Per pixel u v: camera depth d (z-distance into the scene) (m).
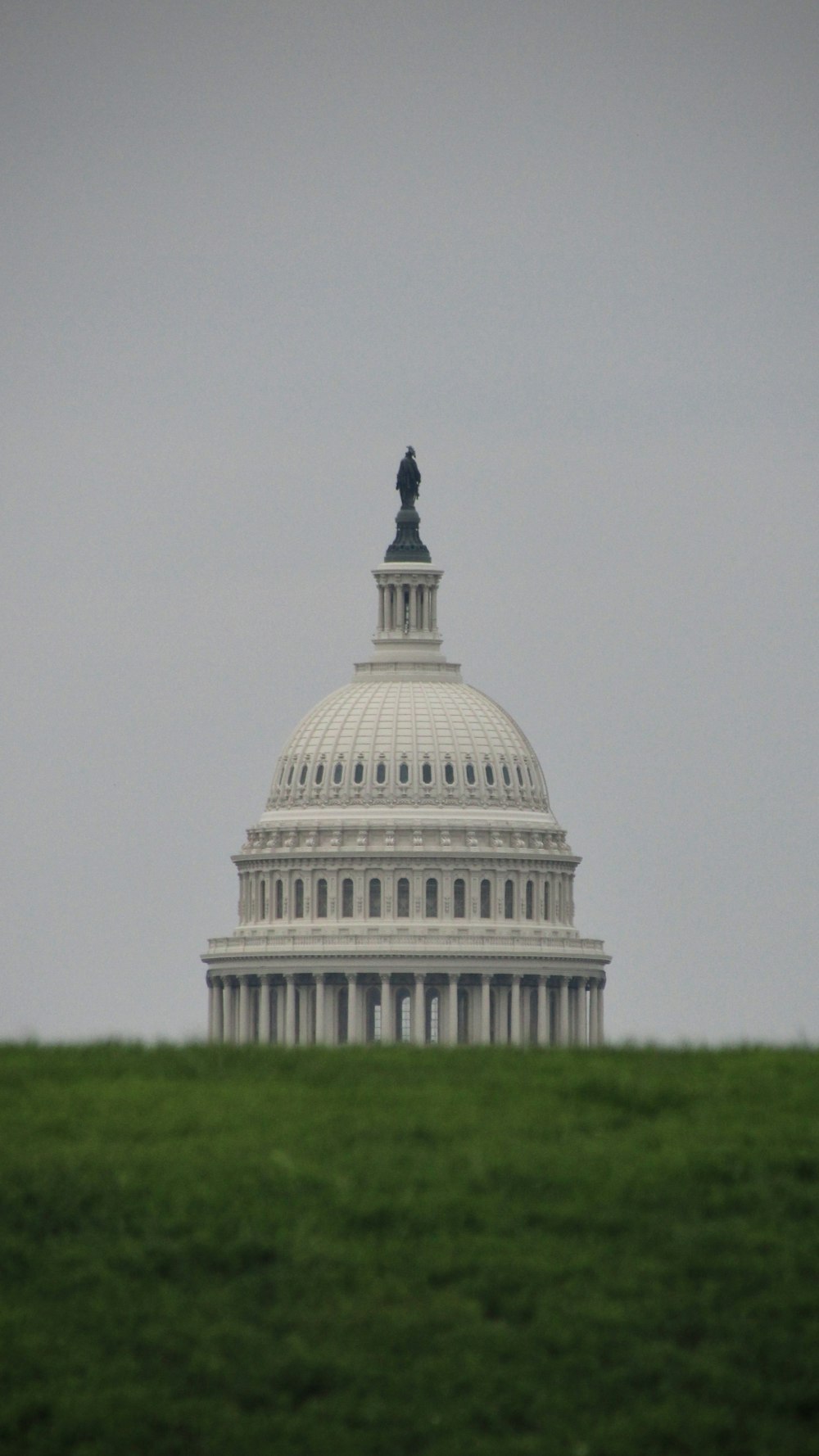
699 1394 181.12
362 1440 178.25
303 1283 189.50
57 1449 177.75
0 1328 185.88
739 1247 192.88
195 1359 183.12
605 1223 195.38
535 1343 184.75
